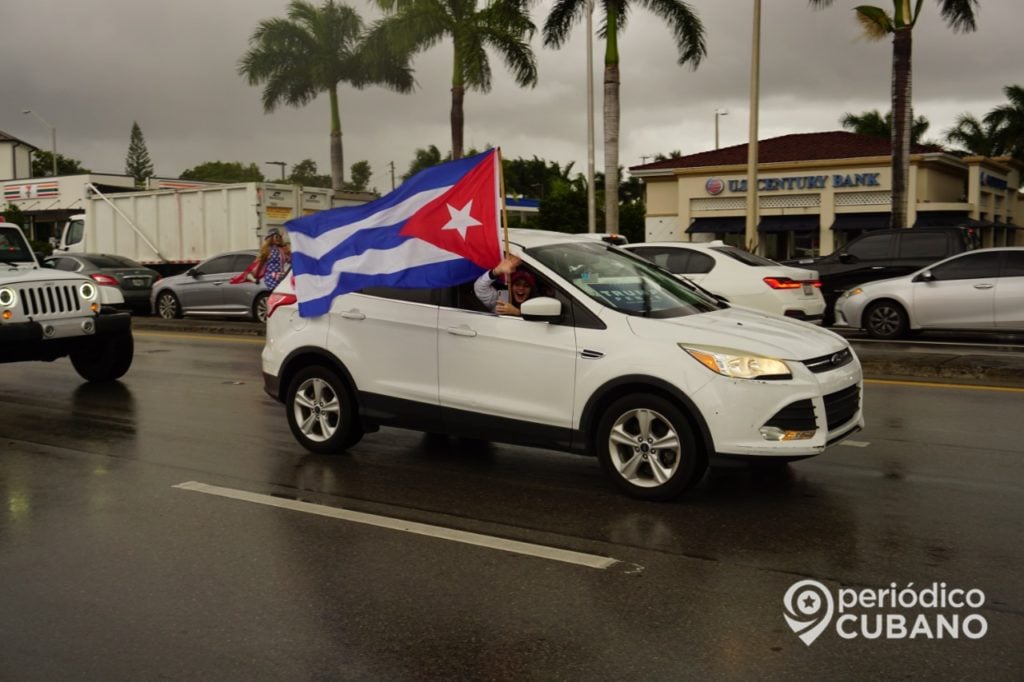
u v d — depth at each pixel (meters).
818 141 37.78
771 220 35.72
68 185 41.47
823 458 7.41
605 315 6.39
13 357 10.73
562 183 48.06
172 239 25.50
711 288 13.91
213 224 24.62
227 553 5.36
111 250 26.83
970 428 8.45
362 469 7.30
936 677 3.76
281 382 7.92
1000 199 39.25
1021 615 4.36
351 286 7.18
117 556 5.33
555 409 6.50
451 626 4.32
